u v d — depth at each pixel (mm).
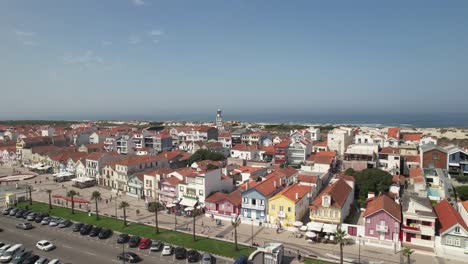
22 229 76688
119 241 67688
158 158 125875
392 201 73500
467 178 102875
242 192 80938
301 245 64500
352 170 108375
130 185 108438
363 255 59312
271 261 54969
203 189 87438
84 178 123938
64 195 108875
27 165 168500
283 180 94938
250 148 156250
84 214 87375
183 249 61125
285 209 74500
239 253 61094
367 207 74250
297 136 189750
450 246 60188
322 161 118188
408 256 51719
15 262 57312
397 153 123250
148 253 62250
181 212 86500
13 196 98812
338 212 69562
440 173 101125
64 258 60344
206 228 75062
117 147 175250
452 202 79375
